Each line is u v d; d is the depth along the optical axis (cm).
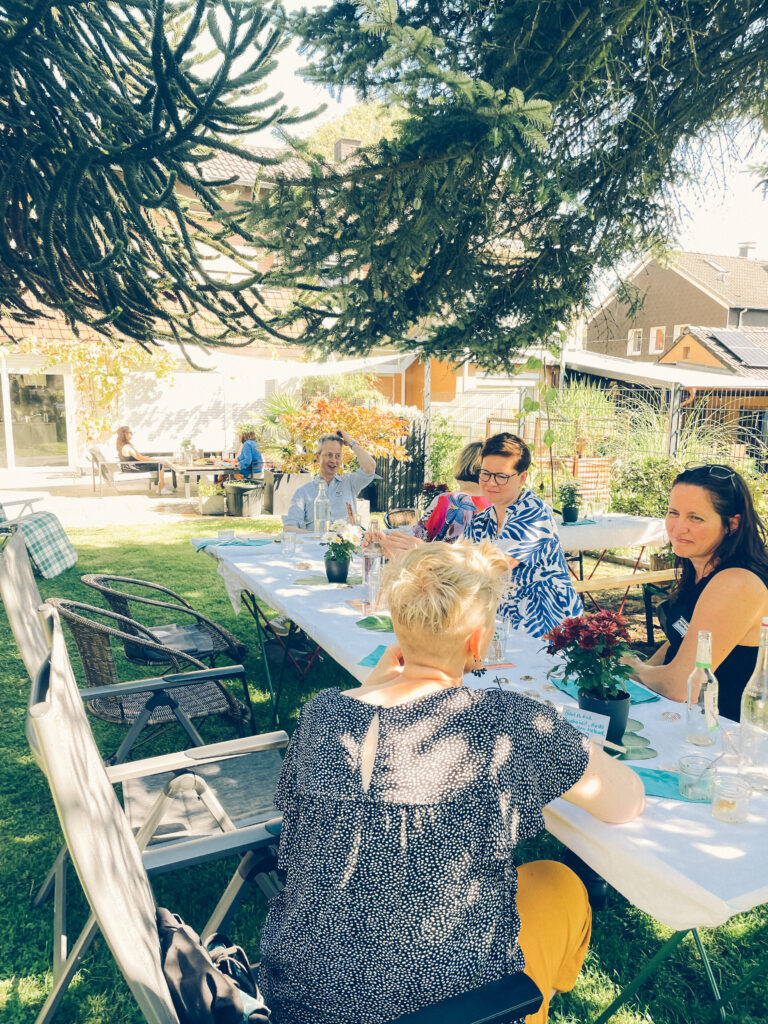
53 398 1498
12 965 229
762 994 222
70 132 447
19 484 1448
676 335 2414
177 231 569
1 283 524
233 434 1642
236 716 319
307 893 123
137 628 346
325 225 442
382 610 329
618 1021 210
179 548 885
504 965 124
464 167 426
